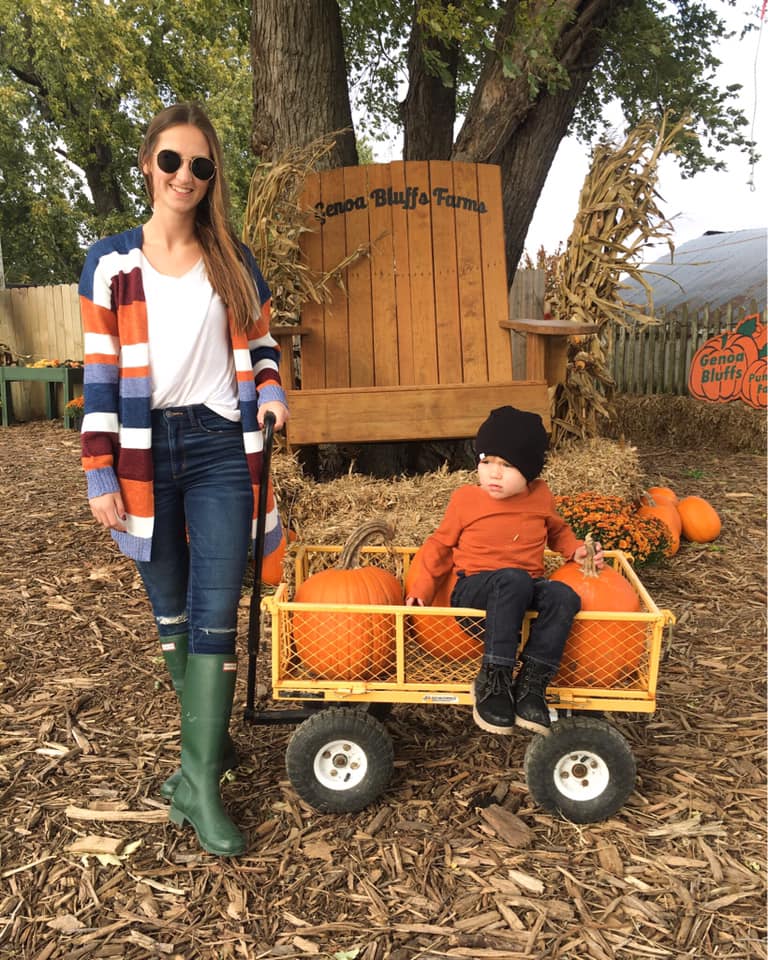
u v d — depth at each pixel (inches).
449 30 216.1
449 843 94.2
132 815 99.0
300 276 203.6
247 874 89.1
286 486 173.8
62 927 81.4
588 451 218.2
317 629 101.1
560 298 232.2
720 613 167.2
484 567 101.9
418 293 216.8
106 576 183.8
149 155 87.0
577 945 79.0
